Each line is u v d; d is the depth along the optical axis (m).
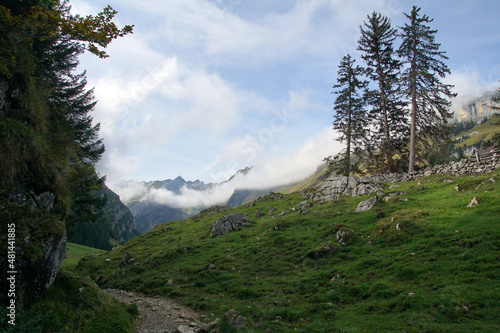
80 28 11.63
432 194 26.45
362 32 47.12
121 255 33.91
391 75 45.22
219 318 14.55
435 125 40.88
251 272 20.97
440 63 38.88
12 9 13.84
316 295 15.12
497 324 9.32
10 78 12.61
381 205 26.62
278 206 40.94
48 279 10.84
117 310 12.84
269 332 12.30
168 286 20.89
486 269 12.76
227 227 32.75
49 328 9.34
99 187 25.53
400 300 12.27
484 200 20.09
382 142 45.88
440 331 9.62
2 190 10.13
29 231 10.45
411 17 39.75
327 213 29.64
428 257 15.40
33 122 13.47
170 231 40.34
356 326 11.26
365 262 17.17
